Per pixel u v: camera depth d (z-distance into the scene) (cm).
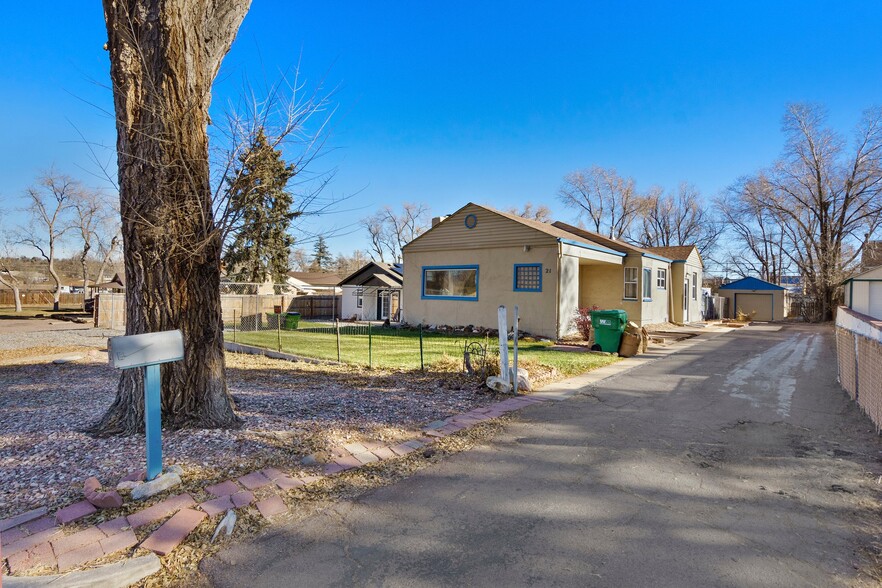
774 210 3247
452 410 577
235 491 333
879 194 2789
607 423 532
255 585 238
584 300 1973
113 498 304
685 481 369
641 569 251
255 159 479
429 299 1780
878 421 497
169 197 434
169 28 432
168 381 458
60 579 226
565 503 329
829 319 2898
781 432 499
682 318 2217
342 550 269
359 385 709
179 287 449
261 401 586
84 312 3023
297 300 2831
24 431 452
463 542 278
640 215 4728
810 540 280
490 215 1619
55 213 3350
